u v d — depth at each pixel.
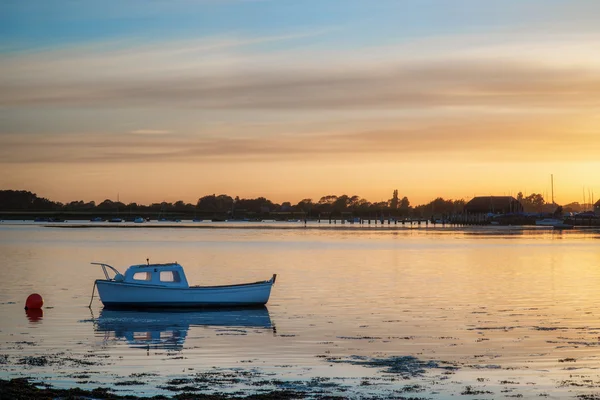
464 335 41.50
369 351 37.00
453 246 147.88
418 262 101.50
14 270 85.25
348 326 44.78
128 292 51.88
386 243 162.62
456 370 32.66
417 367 33.28
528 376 31.52
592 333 42.03
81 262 99.06
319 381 30.67
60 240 173.25
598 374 31.89
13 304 54.72
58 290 63.72
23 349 37.56
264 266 93.94
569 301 56.84
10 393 26.97
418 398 28.08
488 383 30.30
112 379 30.86
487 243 161.88
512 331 42.75
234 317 48.69
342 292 63.03
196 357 35.72
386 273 82.88
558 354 36.03
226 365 33.88
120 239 181.25
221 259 107.44
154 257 110.69
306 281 73.12
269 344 39.03
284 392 28.67
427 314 49.72
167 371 32.53
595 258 110.06
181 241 171.75
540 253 123.38
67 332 43.00
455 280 74.44
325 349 37.62
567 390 29.23
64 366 33.38
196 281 74.75
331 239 186.75
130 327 44.78
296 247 144.38
